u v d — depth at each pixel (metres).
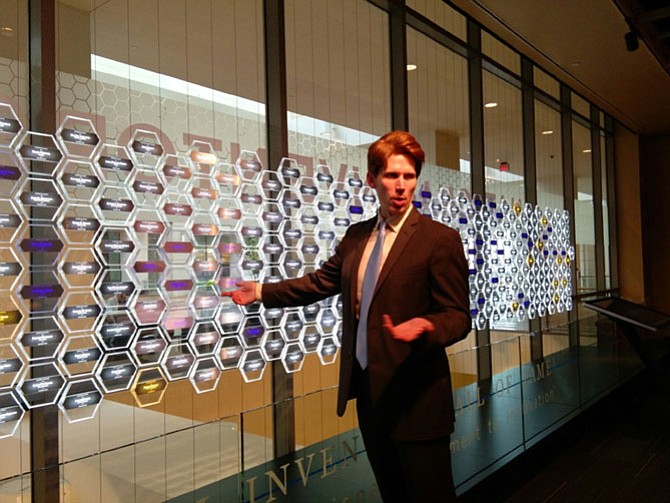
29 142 2.05
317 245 3.10
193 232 2.52
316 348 3.04
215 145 2.69
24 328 2.00
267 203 2.85
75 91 2.21
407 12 3.85
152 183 2.38
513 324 4.95
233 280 2.67
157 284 2.37
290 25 3.17
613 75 5.74
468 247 4.41
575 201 6.97
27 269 2.01
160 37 2.52
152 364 2.35
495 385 2.72
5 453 1.96
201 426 1.63
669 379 5.04
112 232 2.23
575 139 7.14
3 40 2.03
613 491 2.71
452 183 4.45
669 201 8.60
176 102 2.55
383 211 1.41
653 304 8.64
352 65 3.55
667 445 3.37
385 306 1.32
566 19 4.42
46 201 2.04
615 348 4.39
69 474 1.38
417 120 4.17
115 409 2.27
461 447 2.38
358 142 3.53
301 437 1.89
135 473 1.49
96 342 2.18
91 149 2.19
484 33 4.70
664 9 4.24
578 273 6.85
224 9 2.80
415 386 1.34
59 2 2.18
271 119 2.96
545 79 5.79
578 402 3.67
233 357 2.65
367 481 1.95
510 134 5.29
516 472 2.74
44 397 2.04
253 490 1.64
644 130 8.24
